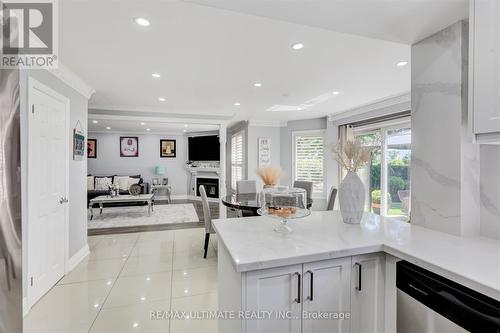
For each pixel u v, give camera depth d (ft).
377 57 8.22
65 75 9.11
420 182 5.59
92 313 6.98
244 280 3.74
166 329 6.37
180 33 6.67
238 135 22.49
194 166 28.09
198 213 20.34
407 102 12.31
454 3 4.27
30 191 7.16
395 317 4.28
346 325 4.30
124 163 27.22
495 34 3.79
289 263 3.88
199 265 10.23
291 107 15.40
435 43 5.27
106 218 18.45
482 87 3.97
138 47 7.46
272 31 6.61
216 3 4.42
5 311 3.28
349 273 4.32
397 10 4.51
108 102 14.20
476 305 3.04
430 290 3.55
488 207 4.88
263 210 5.58
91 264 10.28
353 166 6.03
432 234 5.01
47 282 8.09
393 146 13.99
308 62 8.62
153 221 17.62
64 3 5.35
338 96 12.84
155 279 9.01
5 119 3.22
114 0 5.27
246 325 3.76
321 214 6.98
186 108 15.74
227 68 9.13
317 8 4.50
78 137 10.52
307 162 19.29
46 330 6.26
